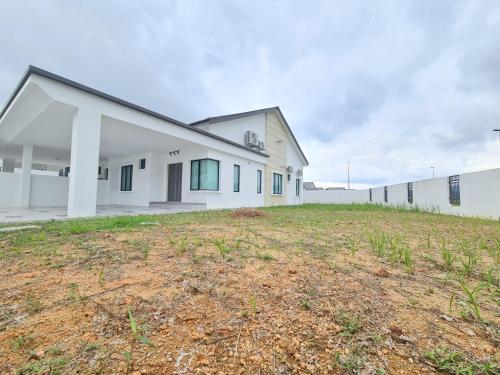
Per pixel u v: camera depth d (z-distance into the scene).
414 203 12.21
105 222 4.77
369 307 1.64
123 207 10.02
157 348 1.16
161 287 1.86
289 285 1.97
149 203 10.37
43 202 10.05
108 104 5.76
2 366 1.02
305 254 2.96
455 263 2.76
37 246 3.01
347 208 13.32
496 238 4.29
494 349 1.22
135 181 10.98
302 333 1.31
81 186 5.31
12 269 2.21
